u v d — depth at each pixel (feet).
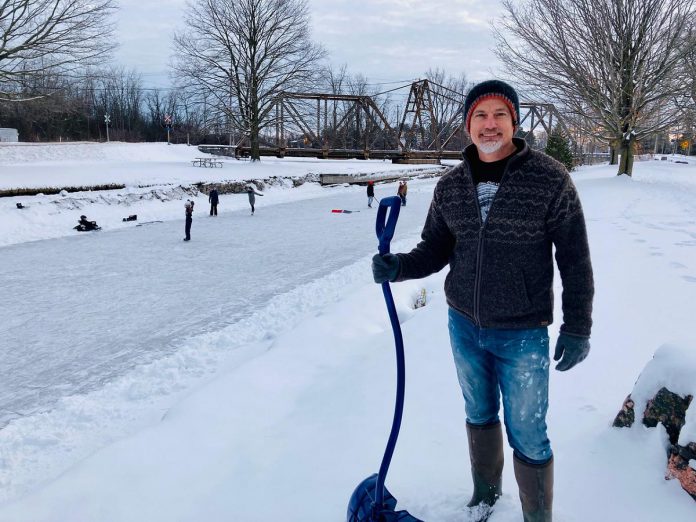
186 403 14.49
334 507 8.89
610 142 79.15
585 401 11.05
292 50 125.70
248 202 85.66
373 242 51.39
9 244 50.19
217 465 10.96
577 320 6.22
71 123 250.98
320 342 19.57
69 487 10.53
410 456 9.95
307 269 40.06
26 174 77.00
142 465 11.21
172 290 34.09
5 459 15.12
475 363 7.05
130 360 22.63
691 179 80.43
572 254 6.19
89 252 46.55
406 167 142.20
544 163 6.18
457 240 6.85
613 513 7.63
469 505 7.99
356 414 12.34
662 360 9.02
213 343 24.57
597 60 70.49
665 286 20.11
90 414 17.83
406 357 15.57
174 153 161.99
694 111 69.31
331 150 159.12
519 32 73.46
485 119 6.26
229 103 128.26
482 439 7.52
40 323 27.58
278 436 11.92
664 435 8.56
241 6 121.29
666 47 68.18
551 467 6.81
